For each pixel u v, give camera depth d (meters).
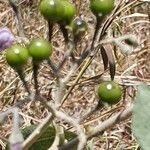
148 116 0.24
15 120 0.22
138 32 0.56
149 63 0.53
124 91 0.46
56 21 0.24
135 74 0.52
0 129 0.46
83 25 0.24
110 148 0.46
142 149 0.26
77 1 0.58
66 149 0.25
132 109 0.25
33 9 0.58
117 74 0.50
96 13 0.24
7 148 0.26
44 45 0.23
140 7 0.58
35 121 0.47
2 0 0.59
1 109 0.47
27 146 0.24
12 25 0.54
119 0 0.47
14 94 0.47
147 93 0.24
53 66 0.24
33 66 0.24
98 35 0.26
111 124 0.25
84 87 0.50
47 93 0.46
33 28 0.56
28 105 0.48
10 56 0.23
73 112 0.48
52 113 0.24
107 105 0.24
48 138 0.29
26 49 0.23
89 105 0.49
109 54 0.33
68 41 0.24
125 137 0.47
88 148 0.30
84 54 0.24
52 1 0.24
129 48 0.24
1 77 0.50
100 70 0.51
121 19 0.52
